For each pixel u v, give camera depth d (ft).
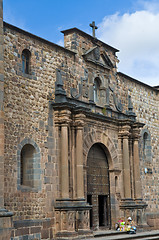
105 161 118.11
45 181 93.86
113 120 118.42
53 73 100.99
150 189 134.62
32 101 93.40
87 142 108.27
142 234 110.01
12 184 84.84
